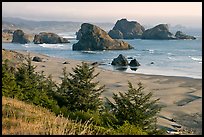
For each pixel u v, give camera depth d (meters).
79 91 23.80
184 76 68.06
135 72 77.56
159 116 34.19
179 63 91.88
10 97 15.68
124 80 61.00
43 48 151.50
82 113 14.41
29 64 26.25
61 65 83.44
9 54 59.84
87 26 144.75
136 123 17.53
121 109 18.00
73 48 143.62
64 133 7.49
